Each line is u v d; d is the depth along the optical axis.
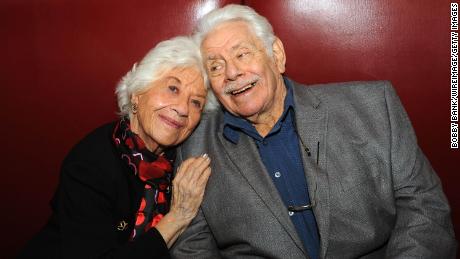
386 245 1.17
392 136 1.12
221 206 1.17
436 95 1.36
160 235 1.13
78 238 1.07
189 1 1.42
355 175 1.10
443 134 1.37
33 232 1.55
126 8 1.43
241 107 1.17
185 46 1.21
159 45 1.22
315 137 1.14
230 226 1.16
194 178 1.18
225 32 1.17
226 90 1.18
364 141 1.12
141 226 1.19
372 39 1.36
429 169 1.16
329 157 1.12
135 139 1.20
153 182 1.21
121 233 1.17
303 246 1.09
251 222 1.13
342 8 1.37
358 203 1.09
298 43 1.40
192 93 1.20
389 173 1.11
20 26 1.46
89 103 1.48
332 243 1.10
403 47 1.35
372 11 1.35
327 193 1.10
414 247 1.06
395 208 1.13
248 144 1.20
